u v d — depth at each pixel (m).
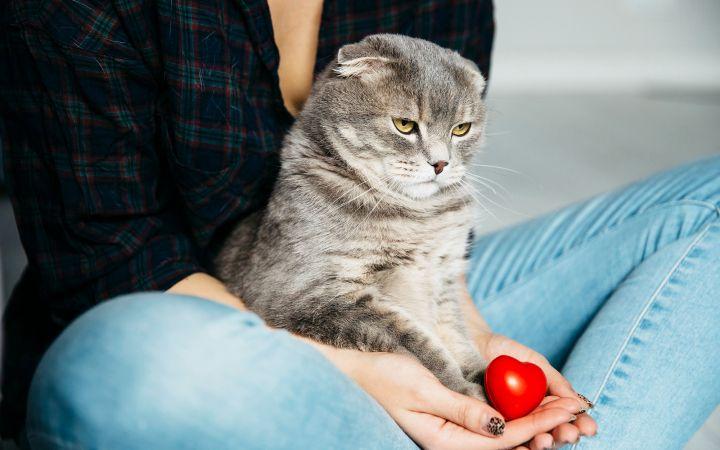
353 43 0.85
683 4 2.98
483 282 0.92
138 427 0.59
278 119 0.88
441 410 0.67
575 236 0.89
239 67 0.82
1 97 0.77
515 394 0.69
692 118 2.50
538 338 0.88
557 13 2.96
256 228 0.86
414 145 0.84
